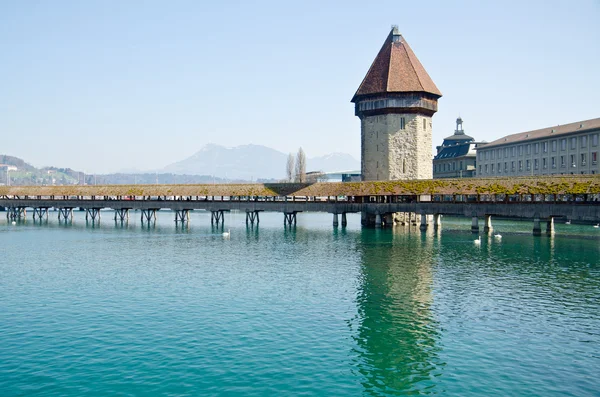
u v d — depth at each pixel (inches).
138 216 4692.4
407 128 3093.0
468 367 801.6
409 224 3166.8
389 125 3093.0
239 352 858.1
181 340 915.4
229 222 3927.2
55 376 755.4
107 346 882.1
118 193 3570.4
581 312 1100.5
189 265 1704.0
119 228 3230.8
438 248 2096.5
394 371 784.3
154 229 3161.9
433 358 839.1
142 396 692.7
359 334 956.0
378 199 3019.2
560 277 1469.0
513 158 4456.2
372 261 1771.7
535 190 2426.2
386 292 1284.4
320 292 1285.7
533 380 753.0
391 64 3132.4
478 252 1972.2
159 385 726.5
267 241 2440.9
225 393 703.1
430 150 3196.4
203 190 3373.5
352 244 2278.5
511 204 2464.3
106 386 722.2
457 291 1295.5
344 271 1576.0
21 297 1230.3
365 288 1331.2
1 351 856.9
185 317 1059.3
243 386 725.9
